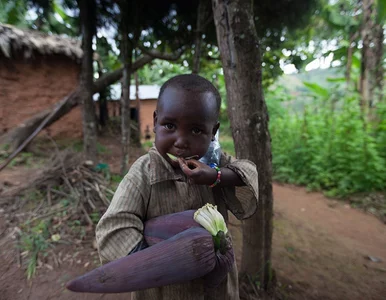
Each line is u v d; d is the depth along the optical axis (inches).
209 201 49.8
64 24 266.7
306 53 284.7
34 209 166.7
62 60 337.1
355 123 263.6
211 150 49.0
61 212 163.6
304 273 134.9
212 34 247.1
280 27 239.0
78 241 141.6
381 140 260.2
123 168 241.6
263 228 103.8
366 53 284.8
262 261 108.3
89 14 233.3
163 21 231.9
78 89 289.6
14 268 121.5
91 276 30.5
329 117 307.7
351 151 258.4
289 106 434.6
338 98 317.4
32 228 148.0
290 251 155.6
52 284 114.2
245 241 109.0
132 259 32.6
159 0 210.8
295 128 332.2
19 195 180.4
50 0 232.7
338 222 199.3
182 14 226.5
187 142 39.0
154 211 45.7
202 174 39.8
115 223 40.6
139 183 44.6
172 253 34.0
